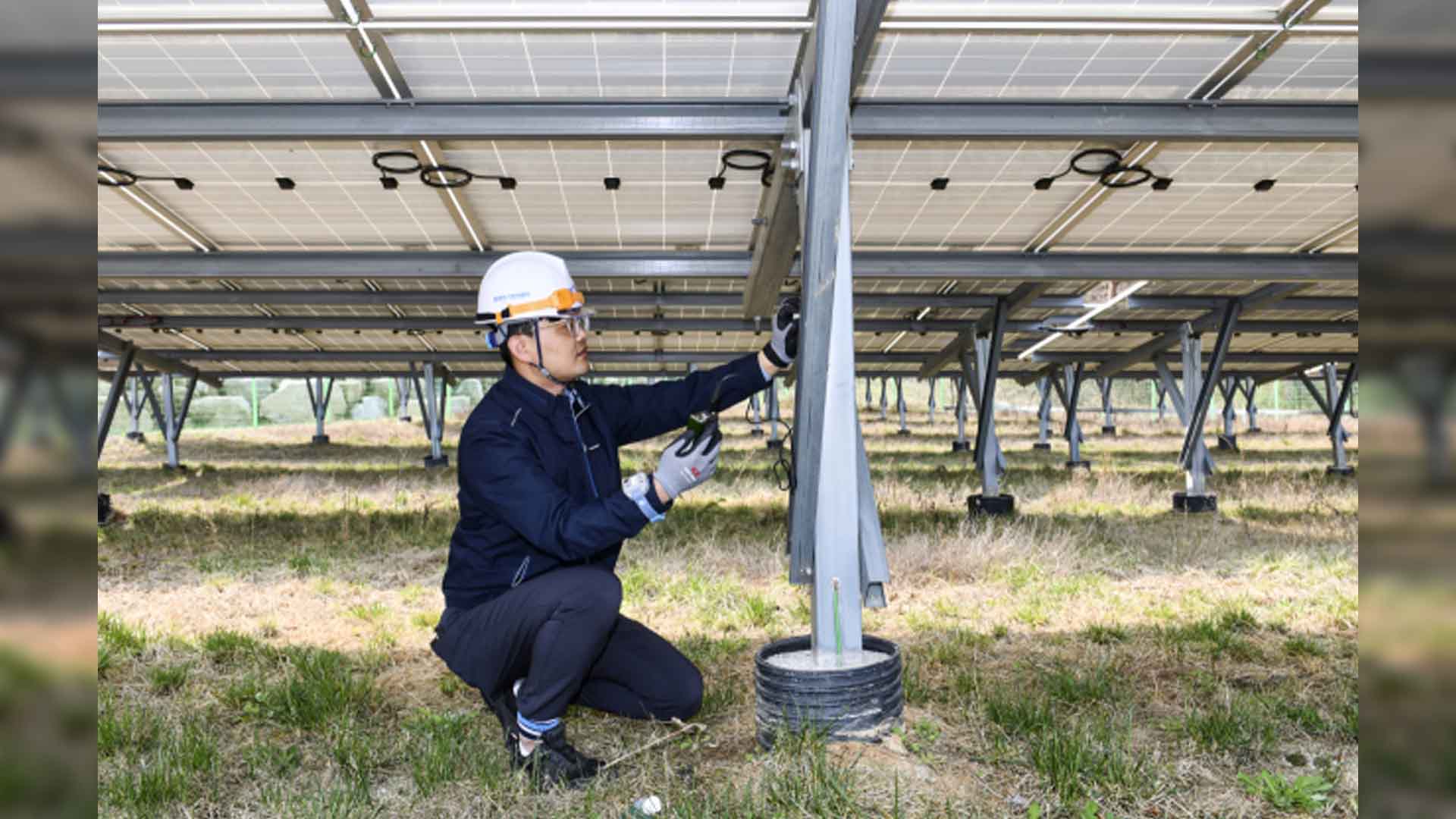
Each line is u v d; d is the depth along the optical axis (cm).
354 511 1228
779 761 352
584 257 889
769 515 1116
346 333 1703
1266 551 850
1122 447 2659
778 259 743
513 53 514
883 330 1331
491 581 361
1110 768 340
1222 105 573
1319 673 471
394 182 696
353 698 443
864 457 401
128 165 676
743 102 566
